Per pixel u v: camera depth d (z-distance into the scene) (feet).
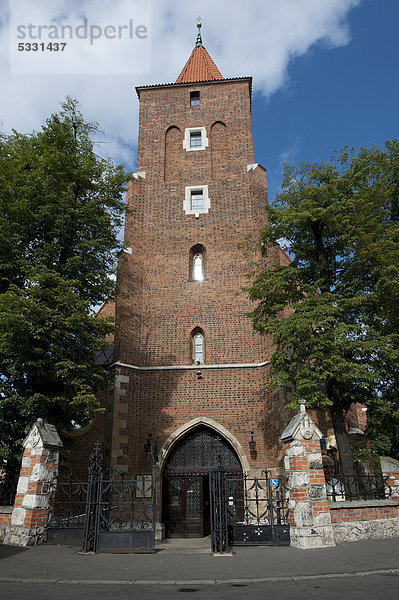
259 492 57.21
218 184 78.02
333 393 52.47
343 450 49.80
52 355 49.29
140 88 88.53
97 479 34.24
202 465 62.18
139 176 78.89
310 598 18.33
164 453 61.21
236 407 63.16
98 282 56.54
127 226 74.18
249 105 85.81
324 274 56.29
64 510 58.85
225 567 25.66
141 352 67.56
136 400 63.77
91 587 21.04
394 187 61.21
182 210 76.74
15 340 46.55
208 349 67.05
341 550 30.48
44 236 55.21
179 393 64.54
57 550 31.91
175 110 86.07
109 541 32.01
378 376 48.03
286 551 30.94
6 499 45.91
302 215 51.88
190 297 70.38
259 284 56.75
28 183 52.65
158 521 57.16
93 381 52.39
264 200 75.10
